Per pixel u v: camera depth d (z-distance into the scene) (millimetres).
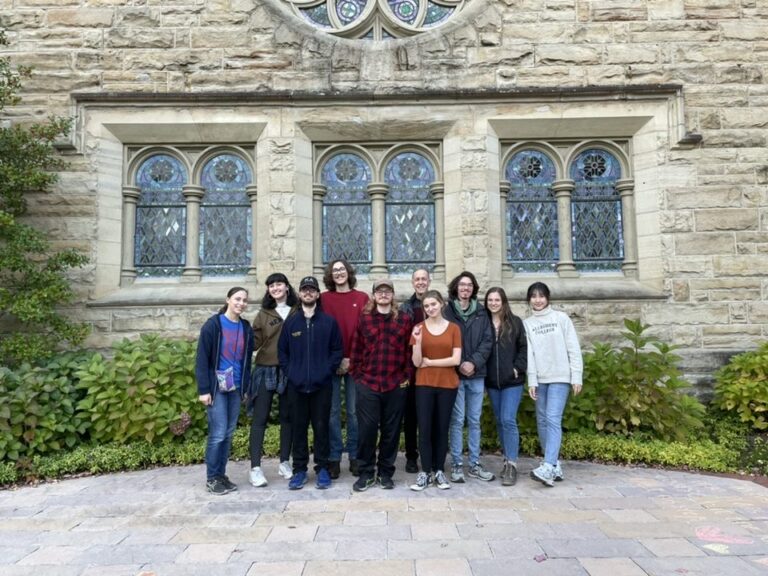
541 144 7844
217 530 3873
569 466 5480
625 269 7672
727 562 3250
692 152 7465
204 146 7777
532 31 7609
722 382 6793
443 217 7715
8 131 6488
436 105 7570
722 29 7586
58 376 6109
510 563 3270
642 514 4113
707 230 7398
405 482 4973
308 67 7551
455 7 8000
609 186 7879
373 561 3320
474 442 5059
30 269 6441
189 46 7535
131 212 7660
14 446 5297
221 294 7383
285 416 5047
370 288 7535
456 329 4746
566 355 5023
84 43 7480
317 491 4730
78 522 4082
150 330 7297
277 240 7434
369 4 7879
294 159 7520
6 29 7449
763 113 7500
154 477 5246
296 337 4754
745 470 5363
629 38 7602
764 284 7324
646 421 5828
